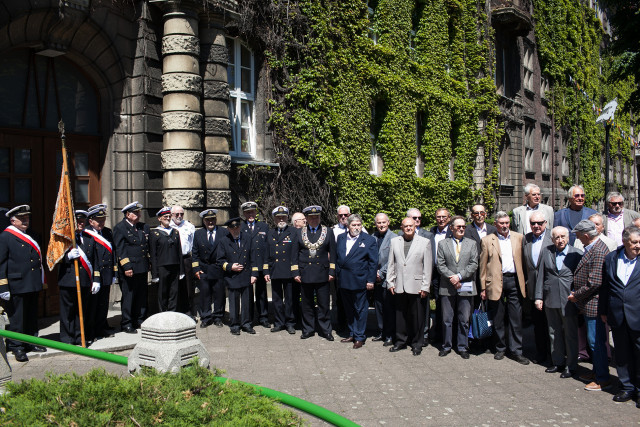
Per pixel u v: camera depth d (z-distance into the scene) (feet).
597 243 23.09
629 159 153.69
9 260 24.48
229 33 40.86
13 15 28.07
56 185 31.91
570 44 109.09
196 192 34.73
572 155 112.57
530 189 31.71
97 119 34.17
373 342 30.58
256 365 25.12
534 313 27.12
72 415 12.17
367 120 51.80
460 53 70.03
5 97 29.76
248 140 42.91
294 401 11.99
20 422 11.94
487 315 27.91
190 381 14.10
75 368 23.39
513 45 84.74
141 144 33.73
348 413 19.57
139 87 33.78
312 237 30.60
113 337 28.30
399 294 28.53
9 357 24.86
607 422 19.22
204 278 32.53
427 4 62.95
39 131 31.04
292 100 43.75
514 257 27.32
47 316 31.55
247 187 40.40
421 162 63.98
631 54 63.05
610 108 53.36
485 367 26.07
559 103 103.96
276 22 42.98
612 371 25.89
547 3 99.50
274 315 35.53
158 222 34.65
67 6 30.12
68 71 32.68
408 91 58.29
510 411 20.16
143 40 33.88
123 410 12.62
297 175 43.98
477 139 71.82
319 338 30.86
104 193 33.96
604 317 22.26
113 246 29.50
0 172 29.30
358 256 29.35
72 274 26.32
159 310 30.89
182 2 34.17
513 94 85.40
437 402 20.94
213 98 36.81
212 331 31.65
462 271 27.53
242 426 11.70
